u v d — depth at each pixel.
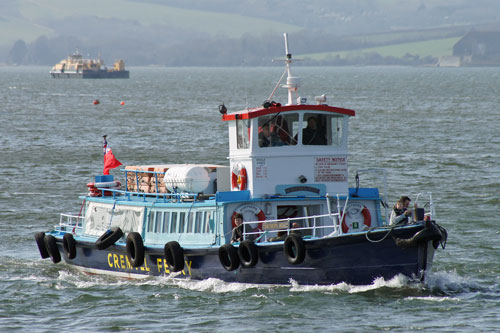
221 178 95.69
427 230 81.88
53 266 107.44
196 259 91.06
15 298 90.69
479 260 104.19
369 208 92.94
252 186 89.50
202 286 91.38
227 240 88.94
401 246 82.44
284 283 88.06
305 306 82.94
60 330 78.88
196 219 91.94
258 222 87.62
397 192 161.00
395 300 84.25
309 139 91.06
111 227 100.06
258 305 83.94
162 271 94.31
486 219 130.88
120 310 84.94
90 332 78.12
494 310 82.31
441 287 90.38
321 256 84.50
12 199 156.88
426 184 170.62
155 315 82.75
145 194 100.38
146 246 94.06
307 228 86.19
